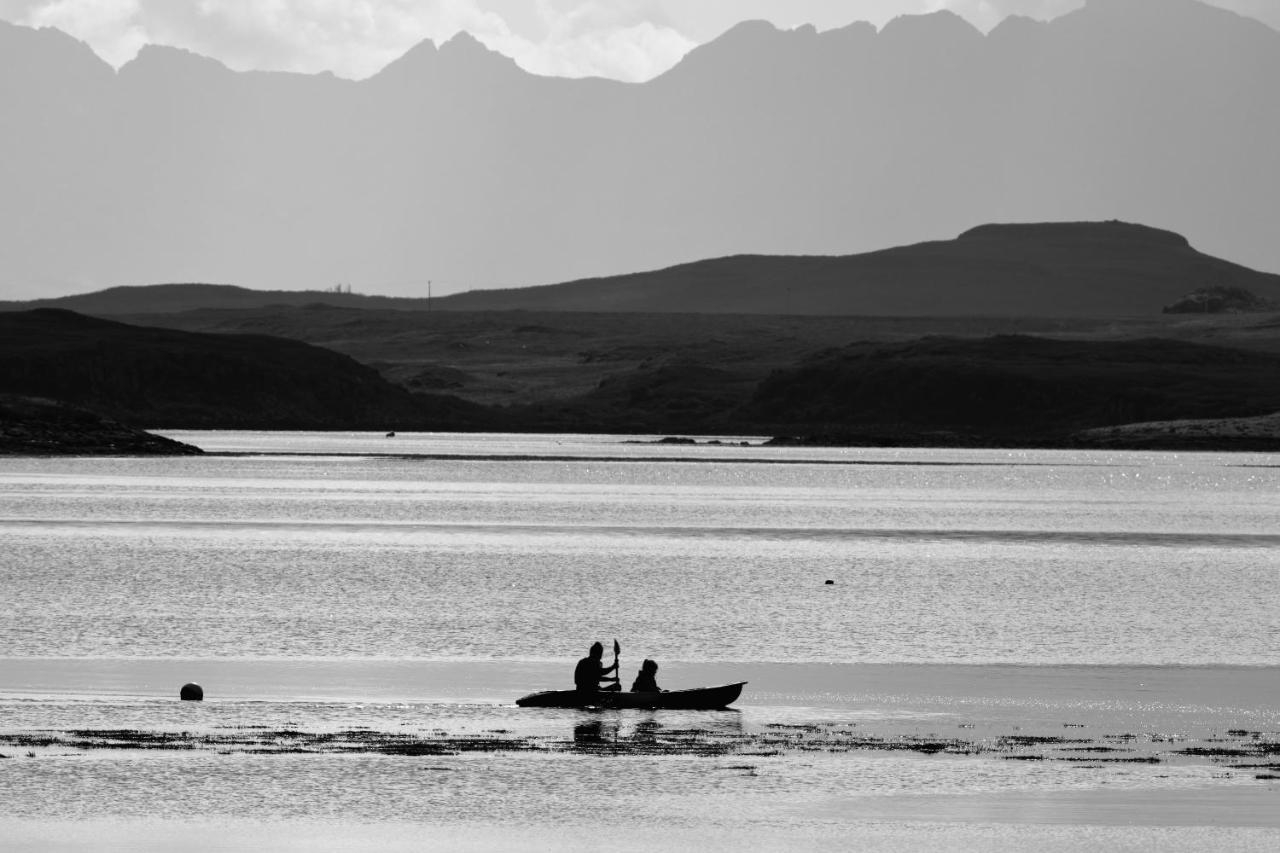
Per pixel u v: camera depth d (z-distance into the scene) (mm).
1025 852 106125
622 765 128000
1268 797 119250
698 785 122188
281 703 149875
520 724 142750
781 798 118875
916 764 129125
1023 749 134750
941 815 114438
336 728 139250
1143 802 117938
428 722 142625
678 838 108812
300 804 115188
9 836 106625
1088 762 130125
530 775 124438
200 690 152000
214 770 123688
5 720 140125
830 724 144750
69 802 114625
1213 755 132500
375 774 123750
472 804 116062
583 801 117375
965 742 137250
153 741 132750
